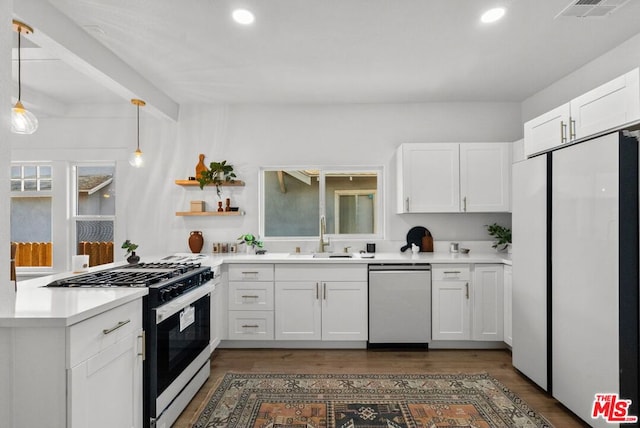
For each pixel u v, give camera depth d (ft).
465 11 7.45
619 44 8.98
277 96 12.57
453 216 13.23
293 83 11.36
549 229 7.89
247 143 13.50
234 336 11.34
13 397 4.38
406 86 11.68
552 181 7.79
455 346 11.30
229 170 13.02
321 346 11.41
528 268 8.63
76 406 4.44
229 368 9.87
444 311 11.09
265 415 7.43
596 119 6.96
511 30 8.23
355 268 11.19
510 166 11.89
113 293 5.65
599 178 6.50
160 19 7.67
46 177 13.70
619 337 6.12
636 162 6.13
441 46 8.98
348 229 13.61
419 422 7.19
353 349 11.30
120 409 5.44
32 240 13.62
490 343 11.30
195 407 7.77
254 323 11.32
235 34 8.32
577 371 7.06
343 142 13.42
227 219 13.46
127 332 5.64
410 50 9.18
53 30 7.18
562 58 9.72
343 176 13.65
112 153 13.53
